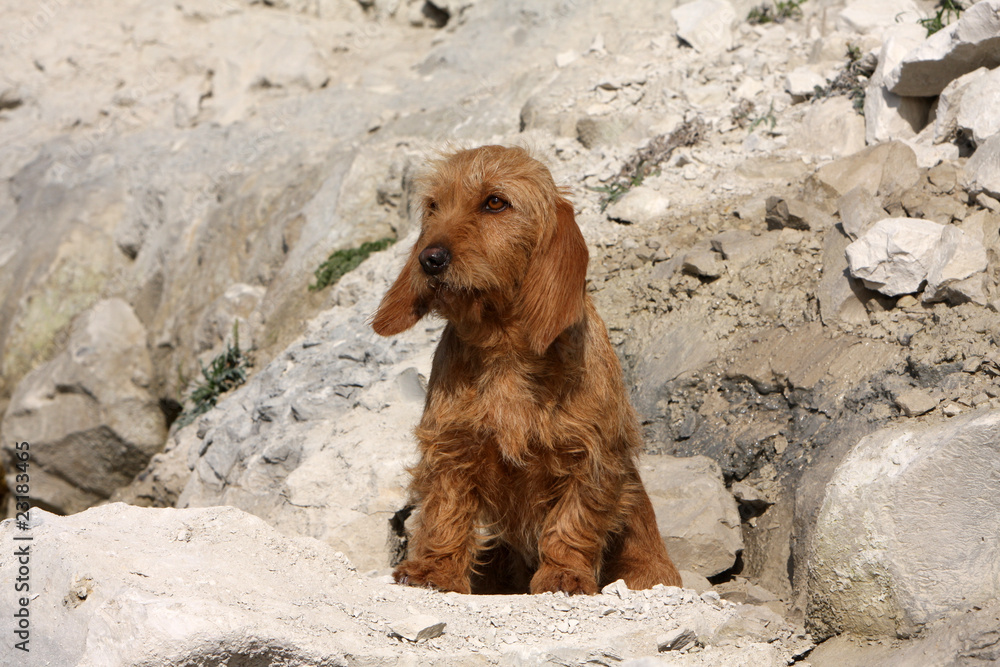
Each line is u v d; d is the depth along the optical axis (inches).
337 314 382.3
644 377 290.8
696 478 244.2
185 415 438.9
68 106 722.8
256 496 295.9
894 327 249.4
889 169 305.0
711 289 302.0
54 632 159.6
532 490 205.3
